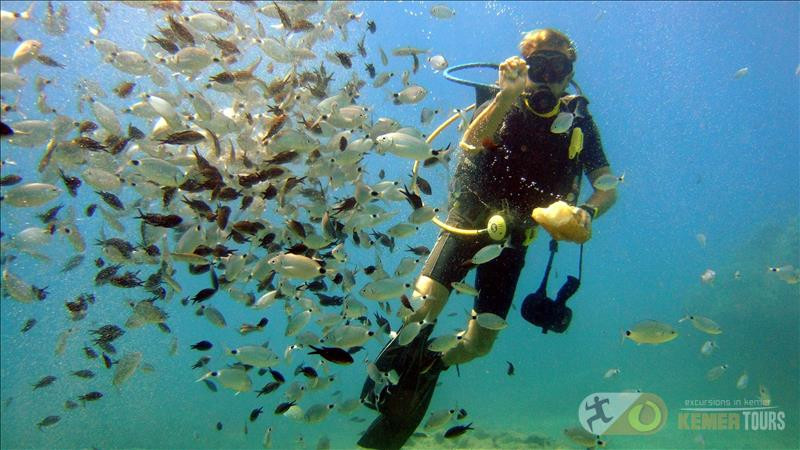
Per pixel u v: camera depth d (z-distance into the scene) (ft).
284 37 5.75
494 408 22.61
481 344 5.77
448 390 24.31
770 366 18.92
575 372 31.60
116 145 5.23
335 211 5.16
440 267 5.41
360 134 5.34
